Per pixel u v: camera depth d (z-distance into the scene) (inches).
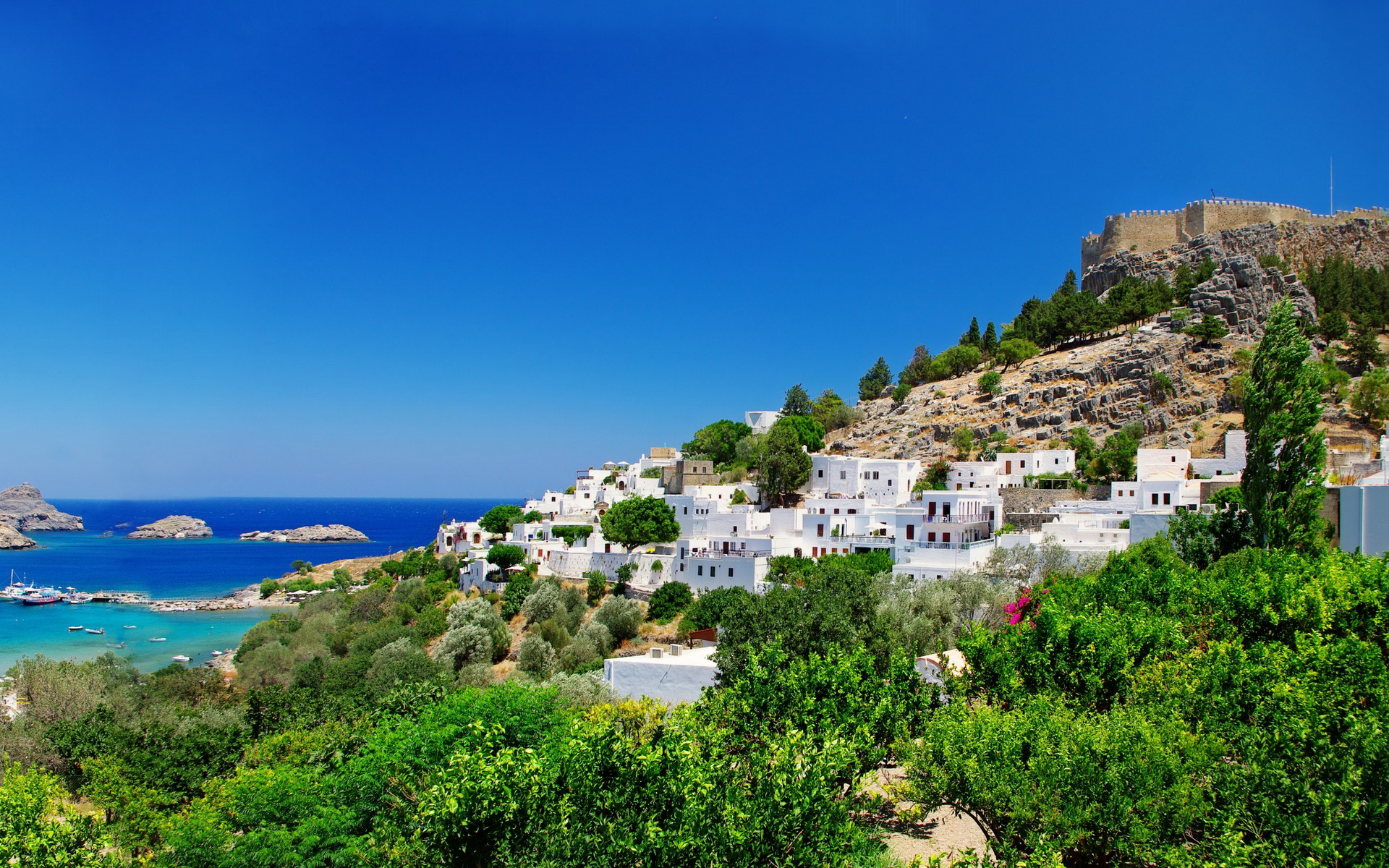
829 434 7145.7
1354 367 5693.9
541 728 1553.9
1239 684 1080.8
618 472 7504.9
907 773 1072.2
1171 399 5708.7
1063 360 6658.5
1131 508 3912.4
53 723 2694.4
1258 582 1465.3
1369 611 1305.4
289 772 1630.2
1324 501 2209.6
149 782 1975.9
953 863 894.4
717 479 5708.7
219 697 3380.9
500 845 997.2
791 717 1232.2
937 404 6712.6
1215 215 7696.9
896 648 1476.4
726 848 903.1
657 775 973.2
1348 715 935.7
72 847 1353.3
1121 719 995.9
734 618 1961.1
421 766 1471.5
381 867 1221.1
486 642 3462.1
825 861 922.1
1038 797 900.6
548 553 4734.3
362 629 4131.4
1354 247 7332.7
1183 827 872.9
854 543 3708.2
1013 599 2244.1
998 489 4436.5
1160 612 1582.2
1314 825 810.2
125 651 5088.6
